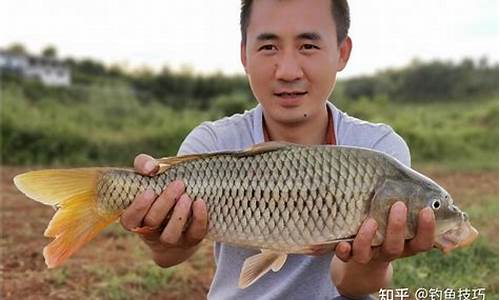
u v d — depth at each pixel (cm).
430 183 76
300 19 85
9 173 365
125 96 598
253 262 80
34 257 185
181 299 154
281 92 86
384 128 95
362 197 75
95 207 79
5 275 168
